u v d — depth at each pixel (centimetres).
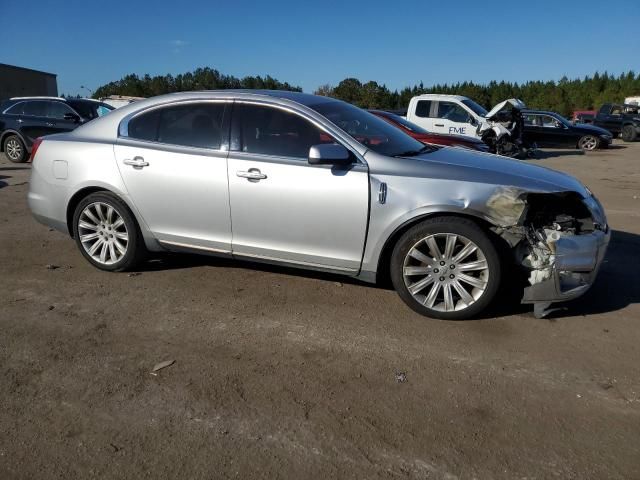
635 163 1609
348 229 413
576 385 323
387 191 400
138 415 293
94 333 388
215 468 253
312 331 391
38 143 522
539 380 328
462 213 388
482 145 1111
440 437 275
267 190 429
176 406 301
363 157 413
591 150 2017
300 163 423
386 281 479
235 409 298
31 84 4347
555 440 273
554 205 411
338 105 480
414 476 248
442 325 401
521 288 411
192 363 347
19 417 291
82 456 262
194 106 466
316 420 288
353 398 309
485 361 350
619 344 373
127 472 251
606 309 430
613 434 278
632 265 543
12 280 491
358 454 262
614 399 309
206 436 276
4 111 1336
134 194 475
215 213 451
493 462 257
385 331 391
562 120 2042
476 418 291
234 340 378
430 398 309
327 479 246
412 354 358
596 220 406
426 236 396
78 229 507
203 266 525
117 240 499
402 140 471
